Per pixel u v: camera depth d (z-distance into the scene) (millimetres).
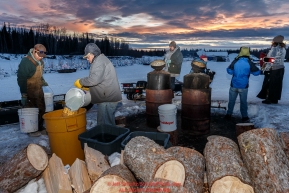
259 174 2301
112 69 4445
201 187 2432
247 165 2441
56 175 2635
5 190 2637
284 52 7062
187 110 5543
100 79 4219
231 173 2256
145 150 2484
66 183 2555
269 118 5902
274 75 7160
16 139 4723
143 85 8633
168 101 5844
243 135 2598
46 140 4691
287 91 9508
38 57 4820
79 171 2631
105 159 3021
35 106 5000
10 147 4332
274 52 7113
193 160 2568
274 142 2447
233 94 6223
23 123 4801
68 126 3695
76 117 3770
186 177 2291
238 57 6035
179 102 8117
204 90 5355
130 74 19859
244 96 6090
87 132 3777
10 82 14750
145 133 3840
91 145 3441
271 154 2344
